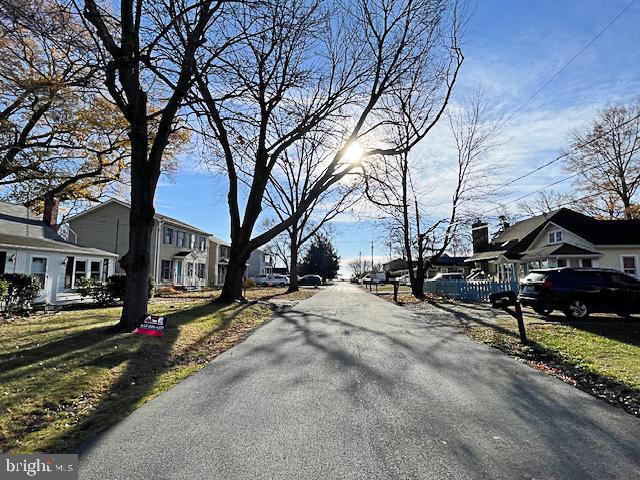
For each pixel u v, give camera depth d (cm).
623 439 379
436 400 487
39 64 1180
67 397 489
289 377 589
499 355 760
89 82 891
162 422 415
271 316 1441
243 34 1017
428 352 777
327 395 503
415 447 357
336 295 3041
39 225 2286
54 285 1903
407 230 2661
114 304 1727
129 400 494
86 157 2144
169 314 1179
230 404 470
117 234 3156
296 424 408
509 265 3391
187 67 904
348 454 342
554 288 1291
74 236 3173
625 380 570
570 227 2538
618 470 319
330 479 301
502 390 533
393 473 311
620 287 1252
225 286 1638
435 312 1574
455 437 380
